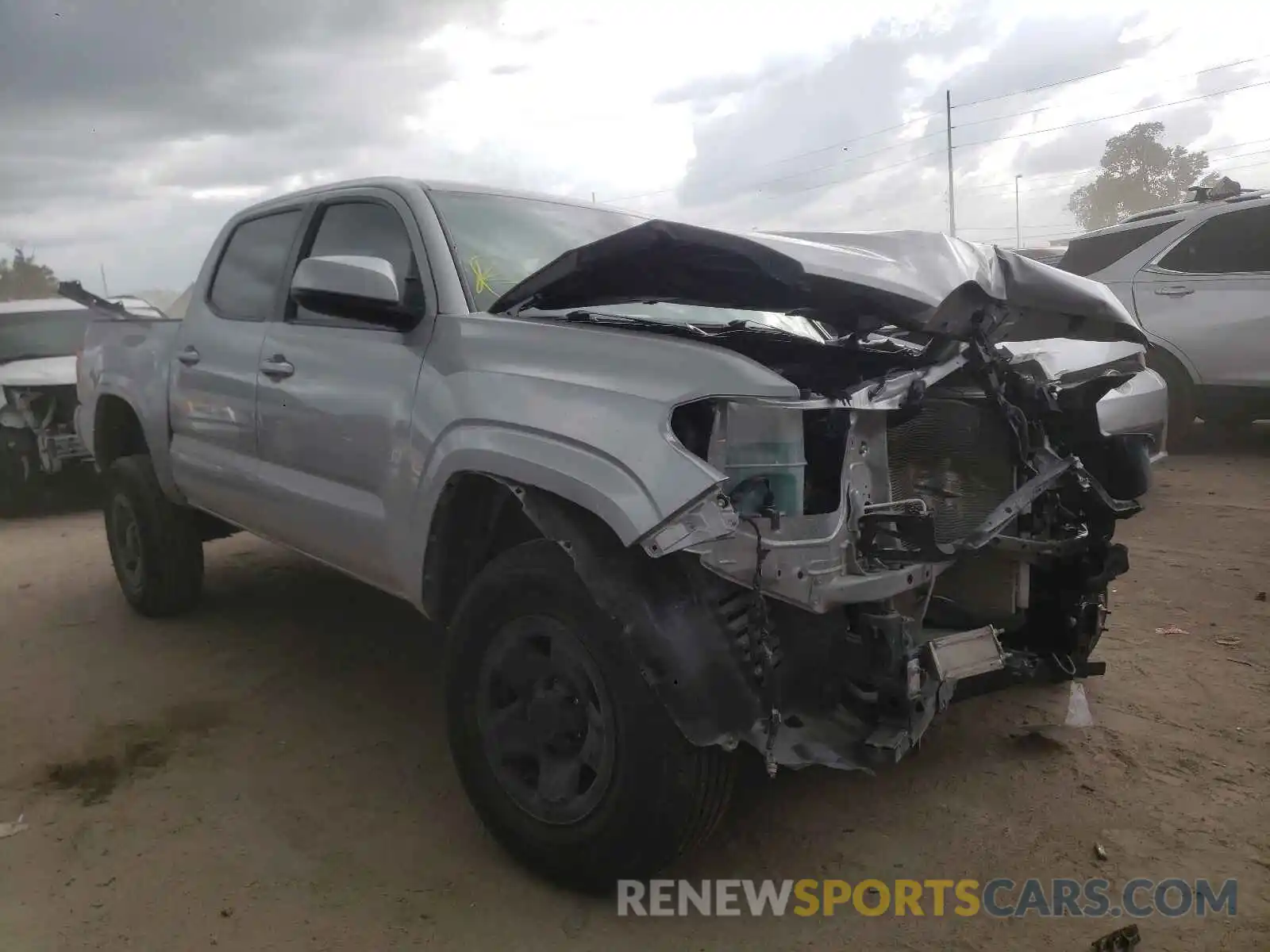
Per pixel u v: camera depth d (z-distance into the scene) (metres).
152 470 4.82
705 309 3.60
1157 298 8.18
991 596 3.27
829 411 2.52
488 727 2.72
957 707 3.71
